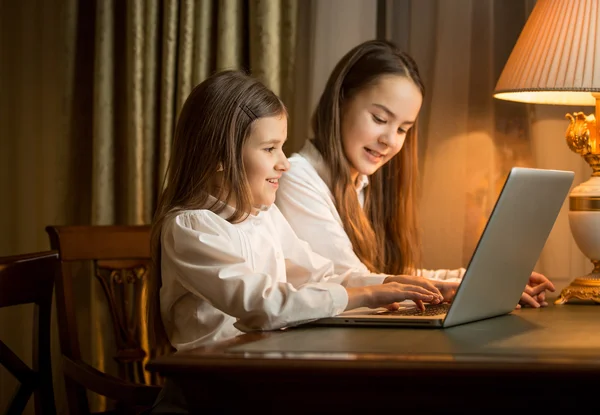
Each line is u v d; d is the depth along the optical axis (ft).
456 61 6.67
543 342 3.22
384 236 6.44
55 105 7.34
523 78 5.45
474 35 6.68
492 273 3.85
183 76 6.72
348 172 5.95
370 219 6.42
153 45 6.80
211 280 4.03
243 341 3.27
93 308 7.04
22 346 7.36
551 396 2.56
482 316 4.05
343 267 5.64
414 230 6.43
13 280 4.46
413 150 6.39
